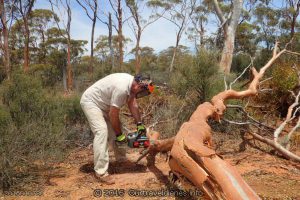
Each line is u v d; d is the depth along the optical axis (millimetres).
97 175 5059
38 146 5539
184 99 8141
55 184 5047
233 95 5566
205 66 7816
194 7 34219
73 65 33375
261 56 17656
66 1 23672
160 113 8281
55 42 34531
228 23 15609
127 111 9539
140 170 5527
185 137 4078
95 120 5113
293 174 5258
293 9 22734
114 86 5031
